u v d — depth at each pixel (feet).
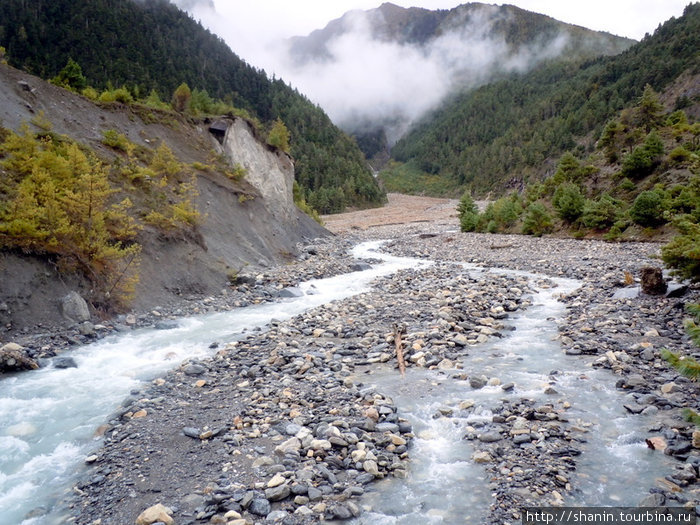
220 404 33.19
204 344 49.34
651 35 522.88
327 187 425.69
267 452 26.04
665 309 49.80
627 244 110.42
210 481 23.31
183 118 130.62
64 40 310.45
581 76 650.02
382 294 72.59
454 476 23.36
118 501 22.16
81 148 81.35
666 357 23.32
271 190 146.41
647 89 187.21
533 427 27.50
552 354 41.24
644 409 28.96
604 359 37.96
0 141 67.21
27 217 51.37
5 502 22.63
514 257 107.96
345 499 21.53
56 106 96.73
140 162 95.25
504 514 20.08
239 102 444.96
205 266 77.25
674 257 50.11
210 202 102.78
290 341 48.96
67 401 34.83
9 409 33.37
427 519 20.10
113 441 28.30
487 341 46.32
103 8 367.25
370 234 214.90
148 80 326.44
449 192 614.34
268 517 20.27
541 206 150.71
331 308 63.31
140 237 68.90
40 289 50.72
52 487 23.94
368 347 46.32
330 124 547.90
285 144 176.14
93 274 56.65
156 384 37.60
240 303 68.80
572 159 174.19
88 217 57.21
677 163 134.92
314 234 176.45
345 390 34.58
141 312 59.88
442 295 67.67
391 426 28.25
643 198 114.52
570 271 83.35
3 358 40.34
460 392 33.78
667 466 23.08
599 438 26.20
